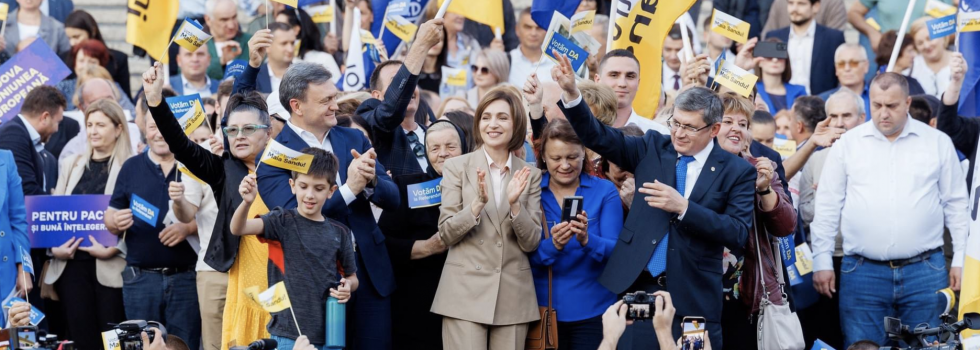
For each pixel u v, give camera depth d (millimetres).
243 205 5617
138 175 7715
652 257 6074
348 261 5945
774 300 6430
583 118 6012
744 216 6012
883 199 7551
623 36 7898
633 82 7500
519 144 6348
